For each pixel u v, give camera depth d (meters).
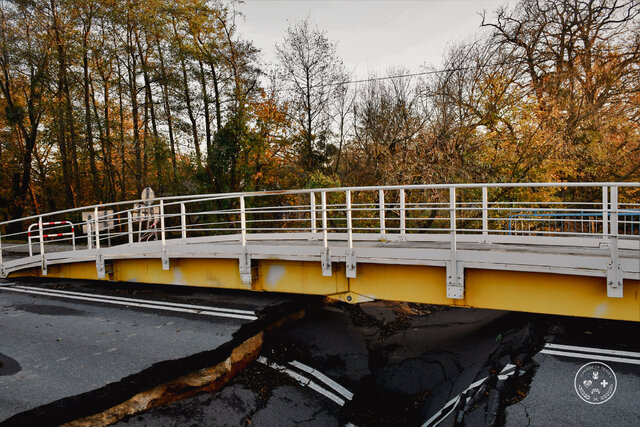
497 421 4.34
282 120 21.64
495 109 14.04
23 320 7.35
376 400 5.91
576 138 14.23
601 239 6.73
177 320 7.07
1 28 19.25
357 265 6.23
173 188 21.03
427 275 5.78
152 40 21.12
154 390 5.19
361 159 19.66
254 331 6.75
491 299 5.40
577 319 6.20
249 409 5.36
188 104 21.03
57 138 22.05
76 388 4.70
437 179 13.48
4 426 4.04
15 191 22.36
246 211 7.11
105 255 8.78
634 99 14.23
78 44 19.72
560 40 15.34
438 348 6.96
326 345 7.22
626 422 4.01
